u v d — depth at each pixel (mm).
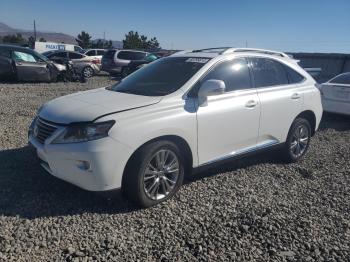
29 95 12734
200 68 4953
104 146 3924
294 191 5125
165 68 5273
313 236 3971
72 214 4141
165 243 3699
